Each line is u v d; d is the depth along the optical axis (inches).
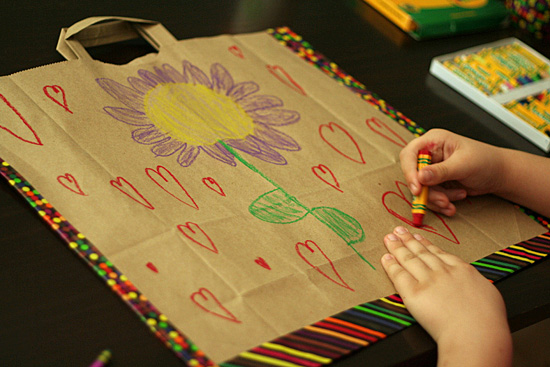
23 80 27.5
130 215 23.2
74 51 30.0
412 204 28.9
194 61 33.7
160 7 39.3
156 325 19.7
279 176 27.9
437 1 46.9
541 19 46.2
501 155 31.0
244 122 30.6
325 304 22.4
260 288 22.0
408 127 34.4
